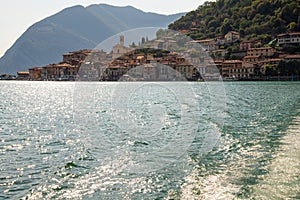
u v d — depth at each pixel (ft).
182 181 31.86
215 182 31.40
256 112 89.15
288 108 98.99
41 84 421.59
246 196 28.02
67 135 61.57
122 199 28.86
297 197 27.32
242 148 44.11
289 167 34.81
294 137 50.67
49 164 40.78
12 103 164.76
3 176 36.45
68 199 29.96
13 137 62.03
